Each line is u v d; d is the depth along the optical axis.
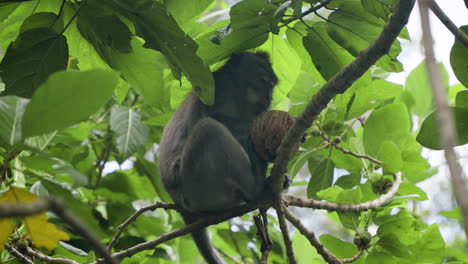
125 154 6.49
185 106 6.57
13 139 3.13
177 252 7.34
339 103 5.46
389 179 5.96
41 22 4.37
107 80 2.55
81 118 2.65
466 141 4.18
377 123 6.29
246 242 7.04
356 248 5.51
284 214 5.16
